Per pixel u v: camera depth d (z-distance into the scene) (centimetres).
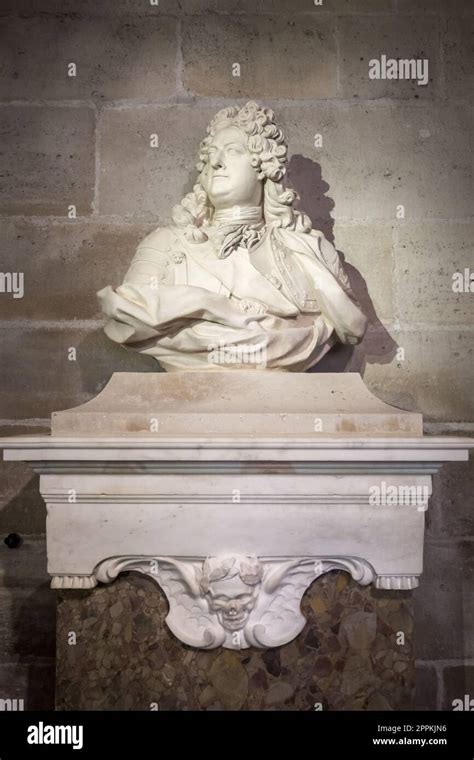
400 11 279
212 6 279
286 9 280
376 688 211
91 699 211
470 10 279
